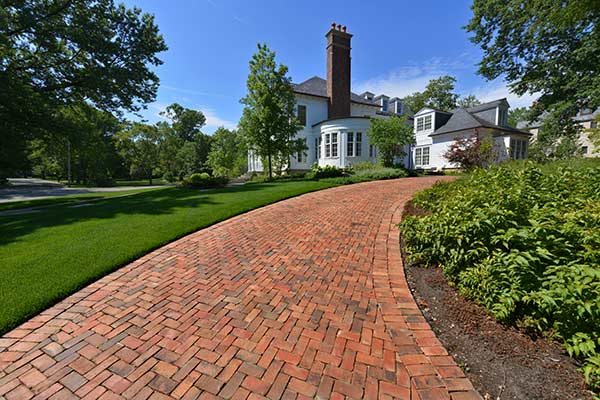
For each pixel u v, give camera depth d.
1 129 11.50
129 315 2.52
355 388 1.68
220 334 2.23
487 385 1.65
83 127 14.92
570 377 1.65
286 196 8.62
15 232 5.23
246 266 3.60
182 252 4.14
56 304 2.71
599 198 3.25
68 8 11.95
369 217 5.95
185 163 38.44
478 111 22.14
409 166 25.02
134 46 13.30
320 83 23.69
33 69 12.11
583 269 1.79
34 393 1.67
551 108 14.41
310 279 3.20
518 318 2.14
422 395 1.61
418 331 2.21
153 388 1.71
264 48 15.03
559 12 6.60
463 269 2.82
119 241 4.48
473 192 3.67
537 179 4.12
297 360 1.93
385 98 28.17
